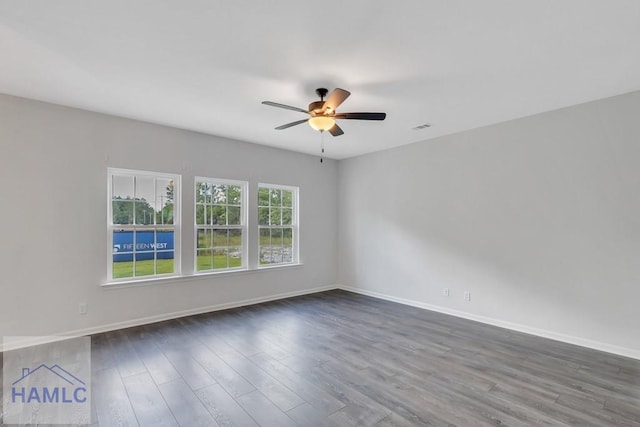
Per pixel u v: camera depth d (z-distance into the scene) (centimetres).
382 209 551
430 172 483
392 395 243
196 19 205
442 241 468
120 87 306
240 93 320
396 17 202
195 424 207
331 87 304
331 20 205
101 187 376
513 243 395
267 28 214
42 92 318
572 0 186
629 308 315
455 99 333
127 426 204
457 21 206
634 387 256
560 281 358
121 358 303
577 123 346
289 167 558
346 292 595
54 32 218
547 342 352
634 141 312
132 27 213
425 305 487
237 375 272
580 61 255
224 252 489
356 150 557
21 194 330
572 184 350
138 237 409
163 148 421
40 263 339
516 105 350
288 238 570
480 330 390
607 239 328
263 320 424
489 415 219
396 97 328
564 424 210
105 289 376
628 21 204
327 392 247
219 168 473
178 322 412
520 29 214
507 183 401
